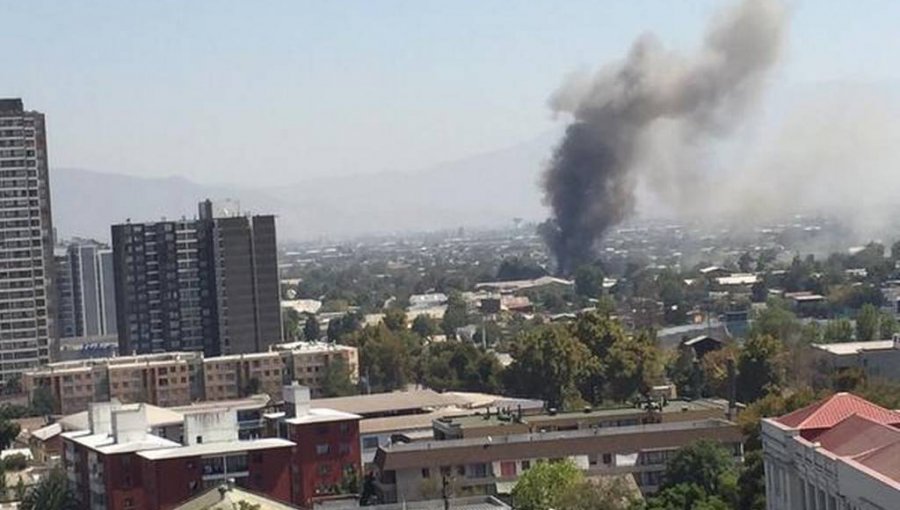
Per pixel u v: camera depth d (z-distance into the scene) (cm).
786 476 18250
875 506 15138
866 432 17250
